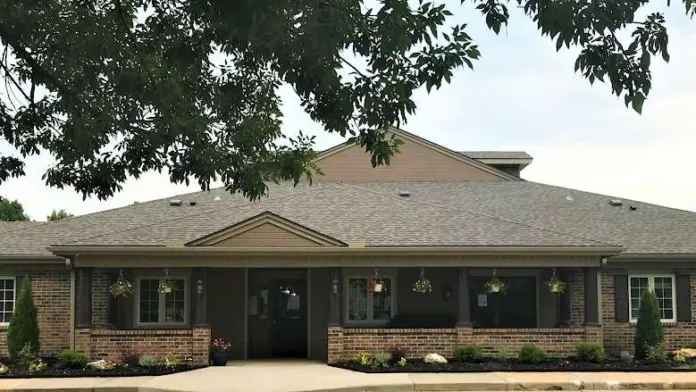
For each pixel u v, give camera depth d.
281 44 8.24
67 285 19.91
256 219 18.31
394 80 8.07
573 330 18.48
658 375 16.14
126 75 9.37
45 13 9.20
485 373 16.38
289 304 20.84
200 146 10.87
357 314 20.33
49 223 21.77
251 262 18.42
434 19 7.65
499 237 19.03
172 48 8.93
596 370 16.75
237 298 20.52
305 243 18.23
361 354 17.95
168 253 18.09
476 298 20.70
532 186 26.48
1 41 9.38
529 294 20.75
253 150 11.76
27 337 17.81
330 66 8.36
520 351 17.91
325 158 27.42
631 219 22.78
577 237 19.11
